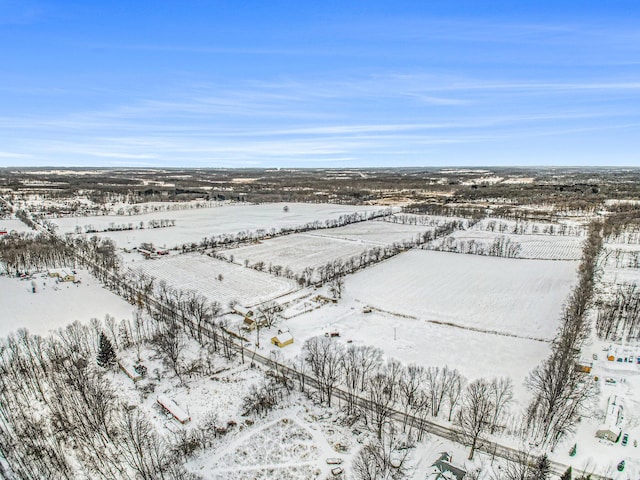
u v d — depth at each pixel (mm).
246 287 183000
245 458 80938
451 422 90750
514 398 98250
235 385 105062
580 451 81250
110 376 108688
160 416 92750
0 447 82125
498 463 78500
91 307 154375
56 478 75562
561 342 118062
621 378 106062
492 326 142125
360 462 78562
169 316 145625
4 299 160500
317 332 136625
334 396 101062
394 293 174000
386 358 118500
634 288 162875
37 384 102000
